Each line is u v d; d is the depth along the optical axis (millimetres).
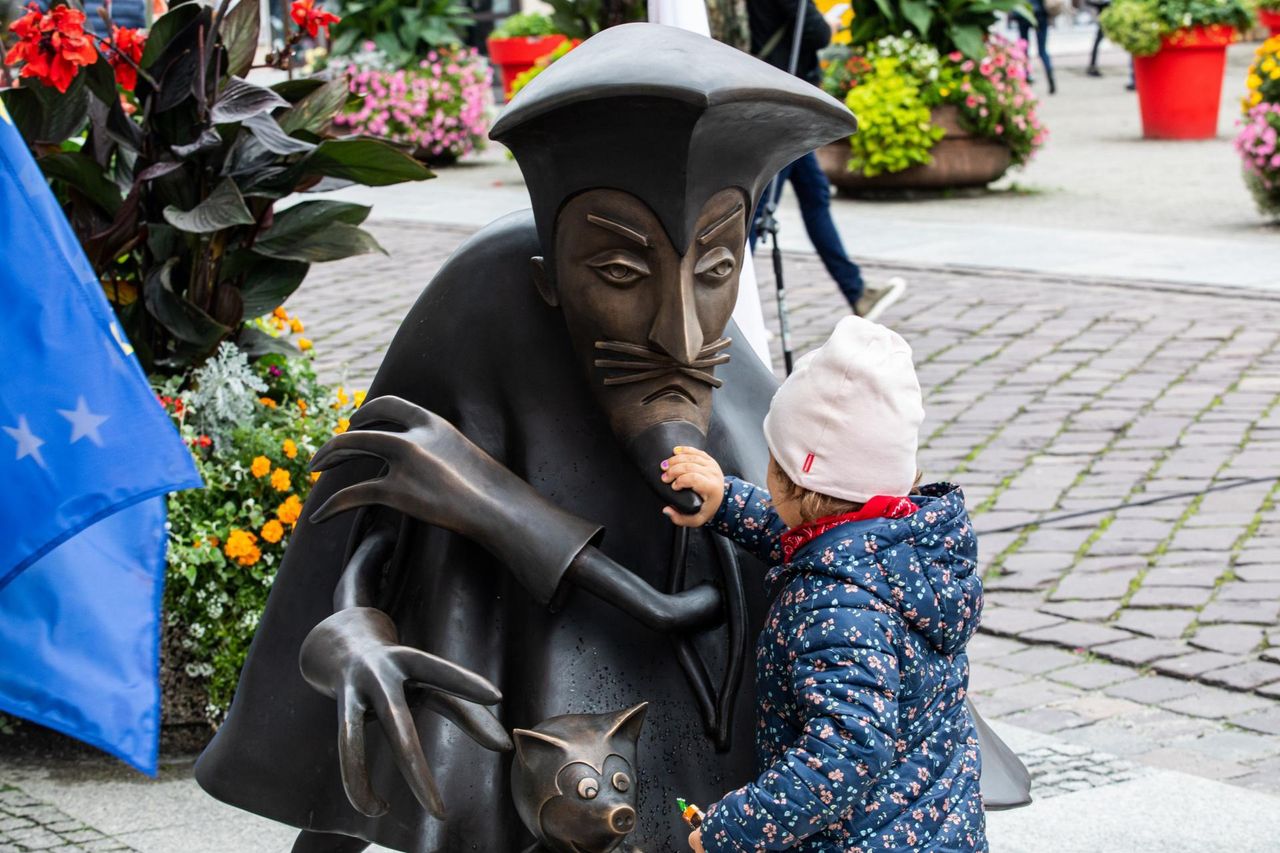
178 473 2455
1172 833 3514
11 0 4438
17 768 3891
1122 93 20250
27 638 2562
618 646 2279
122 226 4254
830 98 2129
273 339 4703
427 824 2230
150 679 2582
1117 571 5266
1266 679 4438
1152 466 6273
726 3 6332
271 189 4422
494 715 2266
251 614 3908
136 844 3469
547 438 2318
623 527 2311
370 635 2131
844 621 2092
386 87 15070
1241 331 8219
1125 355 7863
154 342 4500
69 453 2424
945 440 6691
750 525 2289
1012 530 5680
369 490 2252
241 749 2457
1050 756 3975
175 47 4191
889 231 11180
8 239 2432
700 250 2100
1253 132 10883
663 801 2248
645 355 2127
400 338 2418
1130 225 11258
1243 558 5312
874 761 2045
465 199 12945
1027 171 14172
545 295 2260
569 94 2002
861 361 2127
